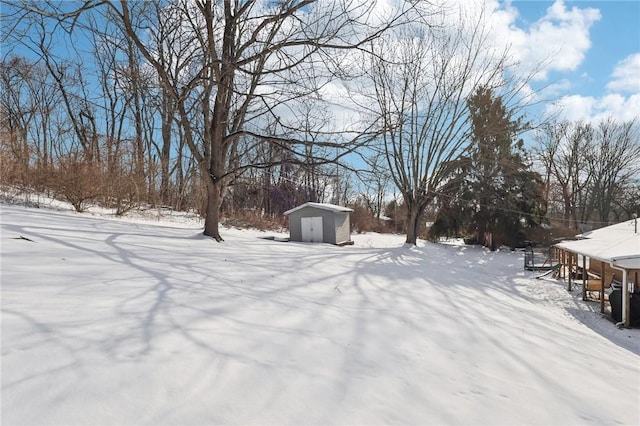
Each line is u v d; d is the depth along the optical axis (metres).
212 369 2.85
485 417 2.76
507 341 4.97
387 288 7.73
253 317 4.29
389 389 3.00
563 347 5.28
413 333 4.67
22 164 12.76
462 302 7.46
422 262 15.05
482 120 20.83
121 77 17.44
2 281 4.02
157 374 2.63
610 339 7.70
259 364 3.07
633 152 35.41
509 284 13.41
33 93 25.52
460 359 3.99
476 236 26.62
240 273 6.76
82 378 2.45
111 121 25.12
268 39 10.10
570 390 3.55
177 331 3.45
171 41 13.11
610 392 3.68
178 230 12.19
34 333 2.94
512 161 24.05
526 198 24.91
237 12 10.25
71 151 13.12
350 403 2.68
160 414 2.21
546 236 24.80
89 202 13.66
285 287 6.24
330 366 3.28
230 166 14.11
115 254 6.47
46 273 4.60
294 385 2.81
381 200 45.25
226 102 11.70
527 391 3.38
